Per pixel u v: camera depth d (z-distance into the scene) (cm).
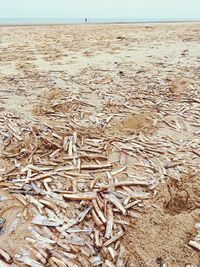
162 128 564
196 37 2023
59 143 498
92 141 506
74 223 329
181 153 473
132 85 857
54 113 644
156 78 927
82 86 854
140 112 641
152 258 290
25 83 888
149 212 347
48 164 439
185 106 672
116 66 1113
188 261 288
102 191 379
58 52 1459
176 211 357
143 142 505
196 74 954
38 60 1253
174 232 318
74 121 596
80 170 427
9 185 392
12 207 354
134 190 385
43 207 353
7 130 548
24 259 287
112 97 751
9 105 694
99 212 342
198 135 533
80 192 376
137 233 318
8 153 471
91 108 677
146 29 3097
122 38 2050
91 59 1260
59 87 842
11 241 308
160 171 424
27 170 423
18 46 1709
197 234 316
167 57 1277
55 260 286
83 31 2894
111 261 288
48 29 3359
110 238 311
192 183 396
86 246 302
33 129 547
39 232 318
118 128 564
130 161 451
